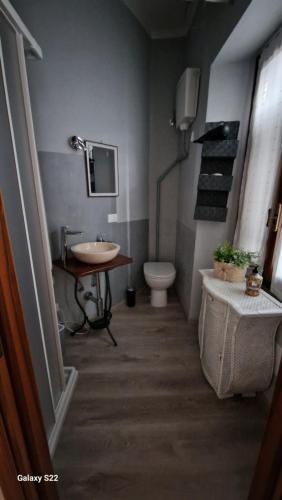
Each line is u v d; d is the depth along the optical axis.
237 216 1.81
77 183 1.85
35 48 0.98
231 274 1.49
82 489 0.99
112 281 2.40
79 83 1.72
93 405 1.37
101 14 1.76
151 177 2.71
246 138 1.70
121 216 2.34
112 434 1.20
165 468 1.06
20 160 0.92
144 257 2.84
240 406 1.36
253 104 1.55
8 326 0.58
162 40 2.38
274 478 0.68
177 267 2.78
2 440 0.55
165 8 2.04
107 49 1.87
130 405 1.36
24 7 1.36
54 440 1.14
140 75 2.28
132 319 2.28
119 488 0.99
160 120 2.56
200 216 1.86
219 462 1.08
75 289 1.91
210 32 1.62
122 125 2.14
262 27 1.23
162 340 1.96
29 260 0.94
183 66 2.40
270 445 0.67
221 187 1.75
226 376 1.33
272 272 1.38
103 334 2.04
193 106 1.93
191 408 1.35
